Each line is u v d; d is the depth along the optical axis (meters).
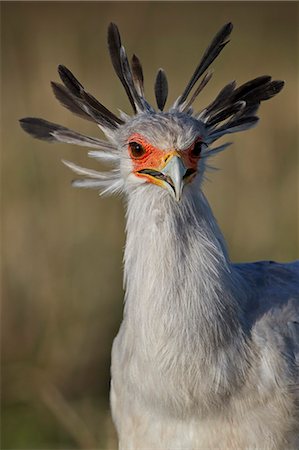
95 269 14.81
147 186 8.07
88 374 14.40
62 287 14.72
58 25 19.61
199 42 22.22
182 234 8.02
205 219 8.12
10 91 16.11
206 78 8.69
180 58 20.69
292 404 8.09
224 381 7.98
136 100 8.70
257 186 16.38
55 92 9.00
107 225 14.98
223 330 8.00
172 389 8.03
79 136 8.87
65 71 8.78
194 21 23.42
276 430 8.06
